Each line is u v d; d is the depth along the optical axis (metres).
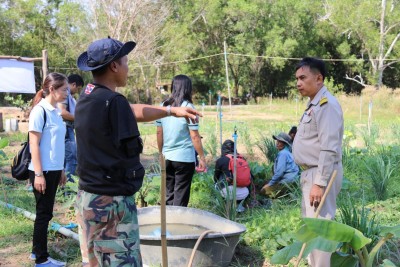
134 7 32.00
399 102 30.70
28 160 4.47
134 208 2.93
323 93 3.77
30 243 5.27
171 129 5.30
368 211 5.45
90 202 2.84
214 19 43.00
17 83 14.44
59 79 4.43
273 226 5.21
